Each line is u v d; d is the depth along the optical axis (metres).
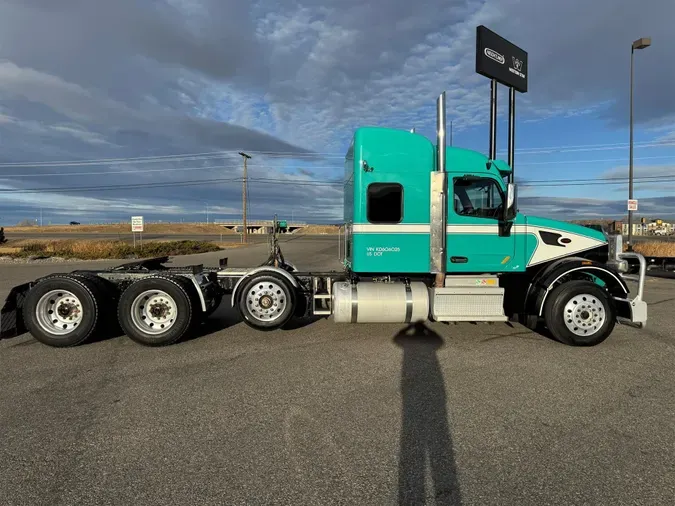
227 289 7.31
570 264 6.47
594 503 2.67
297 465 3.10
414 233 6.71
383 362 5.48
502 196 6.86
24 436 3.53
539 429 3.66
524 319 7.04
